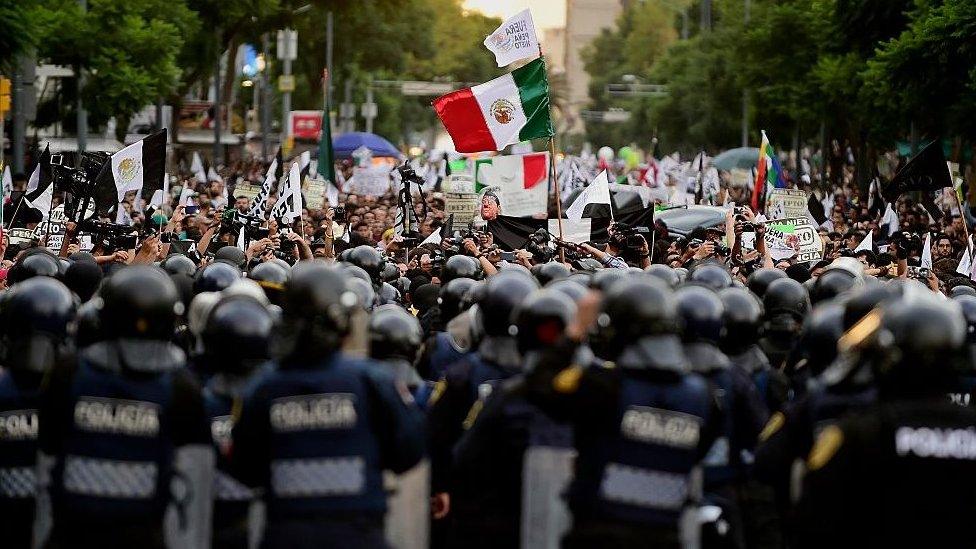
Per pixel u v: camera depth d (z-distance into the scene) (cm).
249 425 1466
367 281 2478
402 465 1490
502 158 4606
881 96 7256
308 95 18950
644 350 1513
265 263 2327
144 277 1524
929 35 6606
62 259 2942
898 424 1363
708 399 1539
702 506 1817
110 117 8825
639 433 1501
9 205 5134
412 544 1691
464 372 1809
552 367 1514
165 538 1527
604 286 2166
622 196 6812
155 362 1521
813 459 1395
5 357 1838
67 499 1508
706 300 1833
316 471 1449
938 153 4762
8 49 5912
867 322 1510
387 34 16938
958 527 1368
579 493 1518
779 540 1994
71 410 1510
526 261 3553
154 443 1510
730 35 14138
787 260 4491
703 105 16300
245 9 11238
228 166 12769
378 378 1481
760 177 5841
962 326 1394
